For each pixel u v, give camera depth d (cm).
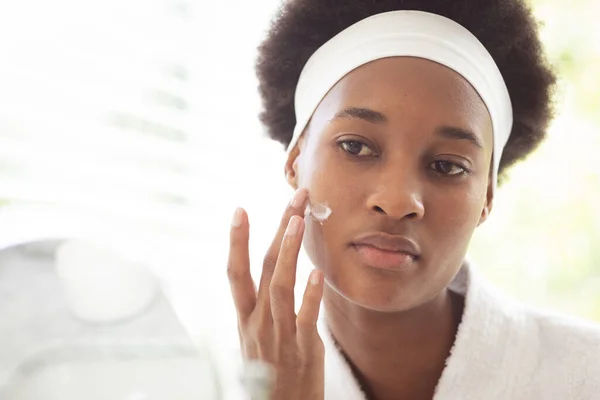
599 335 73
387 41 63
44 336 37
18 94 96
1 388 36
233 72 117
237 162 117
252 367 46
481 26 70
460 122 62
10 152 95
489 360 71
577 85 134
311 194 65
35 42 97
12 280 39
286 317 65
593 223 136
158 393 37
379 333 71
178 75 113
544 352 73
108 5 104
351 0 69
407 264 61
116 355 37
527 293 138
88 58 102
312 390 65
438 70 63
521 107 76
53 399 35
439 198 62
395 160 61
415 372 73
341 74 65
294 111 79
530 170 136
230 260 68
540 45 76
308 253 67
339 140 63
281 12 78
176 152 110
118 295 40
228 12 117
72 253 41
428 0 67
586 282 136
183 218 109
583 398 71
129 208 103
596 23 135
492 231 140
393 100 61
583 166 136
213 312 47
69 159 100
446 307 73
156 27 109
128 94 106
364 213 61
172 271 50
